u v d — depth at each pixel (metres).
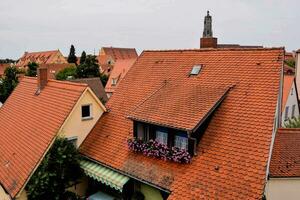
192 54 20.58
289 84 34.66
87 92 20.81
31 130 21.38
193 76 18.95
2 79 64.94
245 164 13.64
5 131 24.17
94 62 82.81
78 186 20.27
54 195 18.92
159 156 16.30
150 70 21.89
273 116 14.36
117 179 17.08
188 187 14.28
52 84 24.17
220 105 16.27
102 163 18.36
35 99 24.47
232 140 14.73
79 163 19.62
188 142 15.44
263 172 12.98
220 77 17.70
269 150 13.59
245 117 15.10
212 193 13.51
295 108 36.06
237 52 18.42
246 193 12.79
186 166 15.20
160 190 15.44
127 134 18.92
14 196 17.45
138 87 21.33
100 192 20.02
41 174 18.11
